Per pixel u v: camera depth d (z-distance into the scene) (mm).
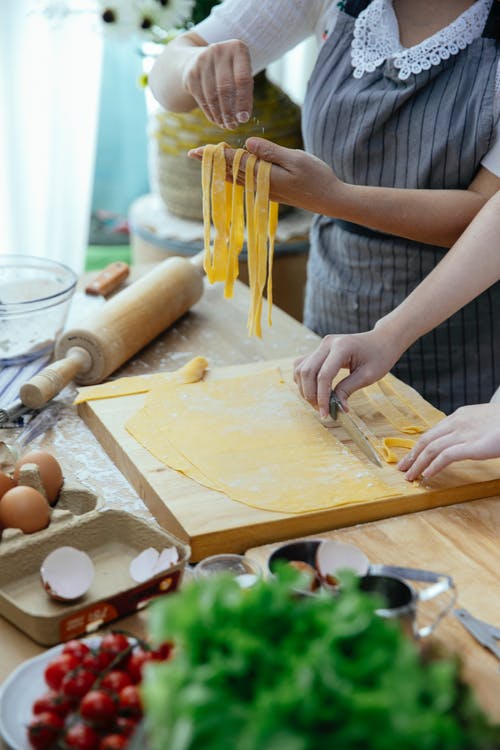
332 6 1661
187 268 1801
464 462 1311
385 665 568
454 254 1412
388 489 1234
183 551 1045
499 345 1731
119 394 1487
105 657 820
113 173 3293
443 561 1112
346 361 1359
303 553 985
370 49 1612
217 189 1370
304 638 596
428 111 1564
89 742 748
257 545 1167
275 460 1302
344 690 546
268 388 1522
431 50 1558
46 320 1611
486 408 1258
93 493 1216
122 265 1998
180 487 1229
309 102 1688
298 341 1765
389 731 538
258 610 606
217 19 1716
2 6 2367
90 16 2463
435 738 544
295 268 2426
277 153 1360
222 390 1511
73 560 1012
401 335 1392
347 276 1775
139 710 755
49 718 775
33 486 1162
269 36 1723
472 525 1195
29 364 1622
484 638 951
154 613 609
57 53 2467
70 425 1472
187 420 1407
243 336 1783
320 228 1853
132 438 1354
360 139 1609
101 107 3158
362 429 1409
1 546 1057
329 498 1208
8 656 956
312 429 1393
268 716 533
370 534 1170
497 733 608
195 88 1489
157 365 1660
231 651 585
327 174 1413
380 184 1640
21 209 2594
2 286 1734
